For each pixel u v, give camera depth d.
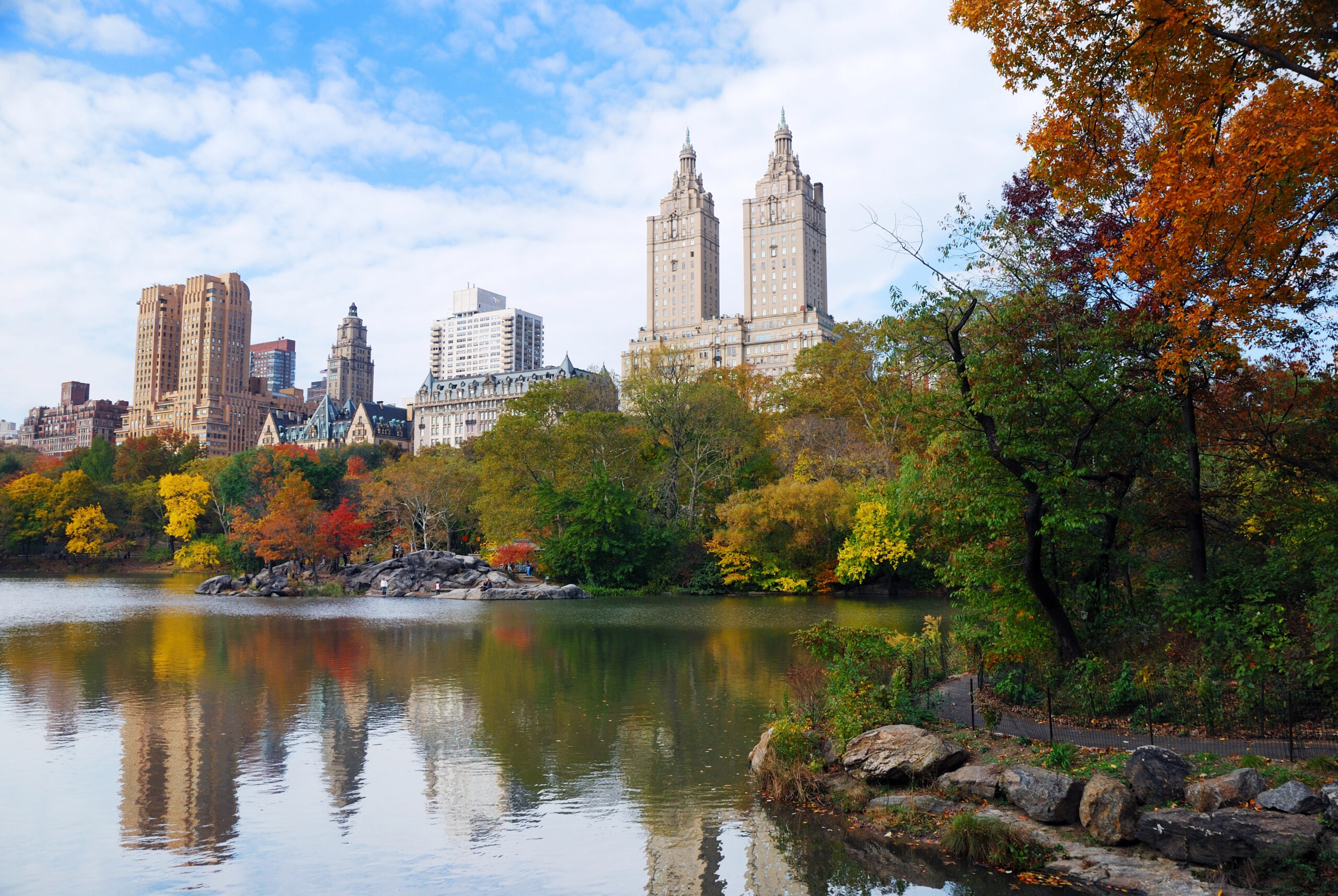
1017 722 19.75
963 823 15.08
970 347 24.00
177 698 28.97
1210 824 13.59
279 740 23.23
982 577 22.58
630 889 13.79
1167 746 17.08
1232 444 23.38
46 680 32.66
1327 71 15.39
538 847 15.51
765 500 77.81
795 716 20.77
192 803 18.02
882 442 78.56
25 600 73.50
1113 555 23.52
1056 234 25.52
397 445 179.38
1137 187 23.45
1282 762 15.51
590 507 83.12
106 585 96.56
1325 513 20.72
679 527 87.81
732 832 16.22
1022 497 21.59
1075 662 21.58
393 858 15.03
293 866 14.69
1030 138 17.73
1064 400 21.27
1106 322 21.72
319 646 43.00
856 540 73.31
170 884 13.95
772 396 97.69
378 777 19.77
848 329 87.50
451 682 32.19
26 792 18.64
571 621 56.03
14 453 182.75
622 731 24.12
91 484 129.75
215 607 67.38
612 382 105.88
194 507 124.44
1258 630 19.64
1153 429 22.78
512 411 96.88
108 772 20.16
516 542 91.25
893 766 17.55
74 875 14.28
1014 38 16.98
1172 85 16.50
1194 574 22.64
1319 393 21.16
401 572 84.75
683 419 90.12
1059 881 13.79
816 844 15.62
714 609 65.25
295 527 88.56
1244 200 14.74
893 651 23.33
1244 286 16.22
